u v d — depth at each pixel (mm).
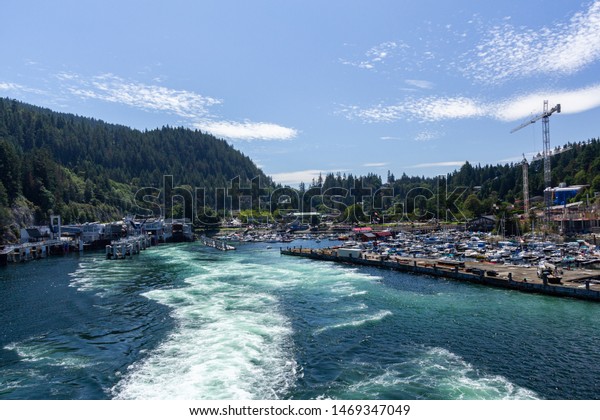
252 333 45375
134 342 43469
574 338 43188
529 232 152000
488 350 40156
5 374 36062
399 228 199500
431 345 41625
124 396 31672
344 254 106438
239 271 91500
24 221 158000
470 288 68125
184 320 50781
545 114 189500
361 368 36156
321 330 46312
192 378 34469
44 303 61562
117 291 69250
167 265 103312
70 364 37969
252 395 31422
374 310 54875
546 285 61875
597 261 80250
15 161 166375
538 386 32750
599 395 31344
